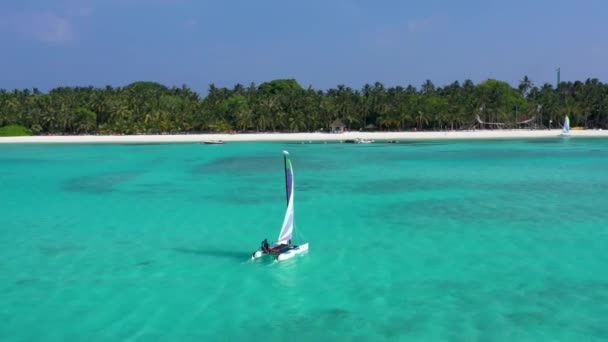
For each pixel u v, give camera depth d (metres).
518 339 21.86
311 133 171.75
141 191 60.12
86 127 173.50
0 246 36.31
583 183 63.31
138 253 34.38
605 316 23.92
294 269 30.78
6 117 172.50
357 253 33.81
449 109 180.00
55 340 22.19
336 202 51.81
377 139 161.75
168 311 24.95
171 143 153.88
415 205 49.84
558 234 38.09
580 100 190.75
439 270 30.30
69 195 57.72
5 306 25.67
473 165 85.19
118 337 22.42
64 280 29.27
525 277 29.02
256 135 164.38
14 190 61.72
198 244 36.44
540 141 150.12
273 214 46.41
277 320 23.89
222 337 22.31
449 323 23.36
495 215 44.88
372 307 25.16
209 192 58.97
